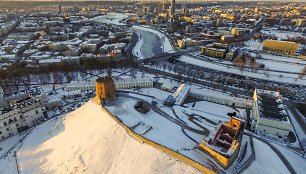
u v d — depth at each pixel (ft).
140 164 347.97
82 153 399.44
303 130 523.70
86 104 526.16
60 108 609.01
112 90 513.45
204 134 416.67
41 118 553.23
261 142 440.86
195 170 319.68
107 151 388.98
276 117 499.10
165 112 506.89
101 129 429.79
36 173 388.98
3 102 622.13
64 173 375.66
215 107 618.44
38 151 436.35
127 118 443.32
